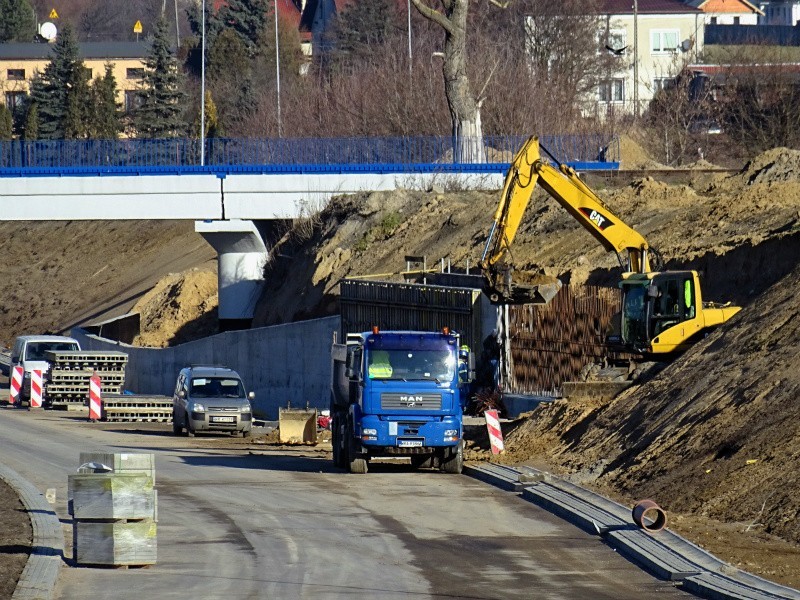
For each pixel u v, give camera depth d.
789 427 68.38
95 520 55.81
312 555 59.00
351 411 89.25
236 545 61.44
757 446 68.81
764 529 60.91
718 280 113.12
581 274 129.00
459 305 122.38
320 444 115.56
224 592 51.31
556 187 109.50
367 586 52.50
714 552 57.12
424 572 55.28
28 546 58.91
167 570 55.59
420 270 149.75
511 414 113.31
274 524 67.31
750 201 133.88
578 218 110.31
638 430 82.62
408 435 87.31
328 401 145.25
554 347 111.94
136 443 115.56
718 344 88.25
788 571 53.69
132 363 193.50
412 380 88.00
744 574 52.59
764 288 106.69
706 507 66.00
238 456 103.19
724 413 75.12
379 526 66.69
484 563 57.19
